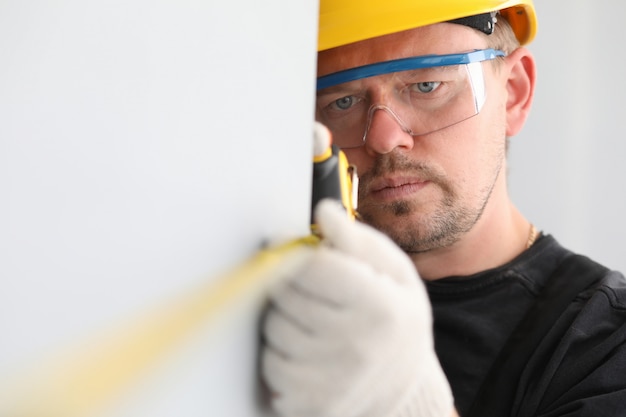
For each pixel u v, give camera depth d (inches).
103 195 21.2
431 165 57.9
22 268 19.3
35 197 19.6
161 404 22.3
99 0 21.1
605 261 99.9
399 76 57.1
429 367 29.6
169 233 23.1
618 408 49.4
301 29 28.6
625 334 53.3
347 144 58.8
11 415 19.0
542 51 99.7
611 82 98.9
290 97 28.1
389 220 59.2
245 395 26.5
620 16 98.2
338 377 25.5
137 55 22.2
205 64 24.4
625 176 99.5
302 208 29.2
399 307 26.0
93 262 20.9
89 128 20.9
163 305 22.8
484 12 58.2
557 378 53.2
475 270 63.1
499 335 58.9
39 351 19.6
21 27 19.4
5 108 19.0
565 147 99.7
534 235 66.6
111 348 20.9
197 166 24.1
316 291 25.7
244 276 25.8
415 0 56.3
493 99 60.7
